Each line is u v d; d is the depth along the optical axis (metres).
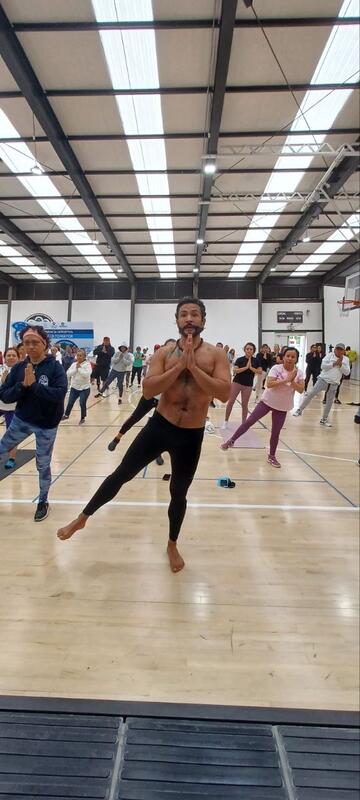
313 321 14.99
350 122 5.89
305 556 1.97
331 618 1.49
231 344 15.03
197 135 6.21
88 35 4.38
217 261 13.12
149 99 5.39
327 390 5.71
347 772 0.81
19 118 5.80
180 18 4.15
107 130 6.17
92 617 1.47
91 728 0.92
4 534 2.17
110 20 4.20
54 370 2.34
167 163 7.13
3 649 1.29
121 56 4.66
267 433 5.15
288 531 2.25
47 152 6.78
